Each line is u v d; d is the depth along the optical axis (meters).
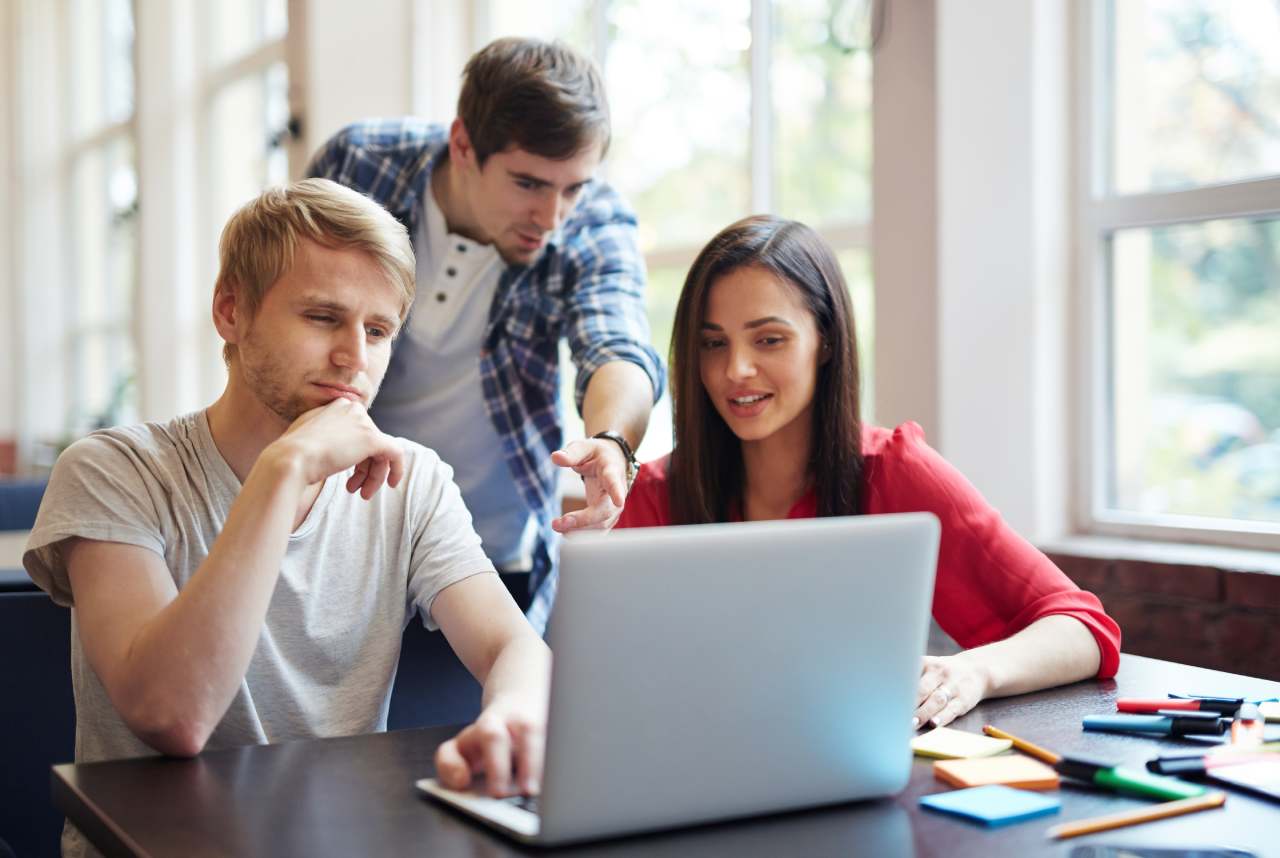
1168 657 1.98
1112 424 2.31
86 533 1.14
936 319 2.28
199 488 1.24
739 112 2.89
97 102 6.39
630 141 3.25
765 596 0.83
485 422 2.01
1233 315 2.12
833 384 1.57
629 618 0.79
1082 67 2.28
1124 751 1.04
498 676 1.13
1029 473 2.28
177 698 1.02
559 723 0.79
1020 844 0.83
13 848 1.43
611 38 3.29
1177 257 2.19
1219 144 2.13
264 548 1.07
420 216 1.97
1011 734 1.10
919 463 1.56
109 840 0.85
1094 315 2.29
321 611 1.29
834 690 0.87
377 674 1.33
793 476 1.62
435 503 1.36
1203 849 0.82
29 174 6.63
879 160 2.38
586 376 1.80
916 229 2.32
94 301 6.47
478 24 3.59
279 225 1.18
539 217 1.80
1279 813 0.89
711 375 1.55
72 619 1.32
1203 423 2.17
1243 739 1.06
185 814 0.87
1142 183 2.25
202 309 5.22
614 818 0.82
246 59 4.84
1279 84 2.04
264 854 0.79
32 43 6.63
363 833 0.83
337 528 1.31
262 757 1.02
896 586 0.88
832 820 0.87
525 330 1.97
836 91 2.65
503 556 2.11
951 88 2.23
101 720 1.23
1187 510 2.20
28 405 6.66
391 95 3.55
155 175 5.15
